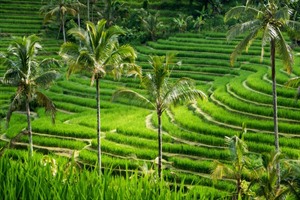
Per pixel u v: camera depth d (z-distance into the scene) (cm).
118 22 9162
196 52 7950
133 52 3186
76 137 4794
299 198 2289
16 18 9738
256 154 3891
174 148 4166
